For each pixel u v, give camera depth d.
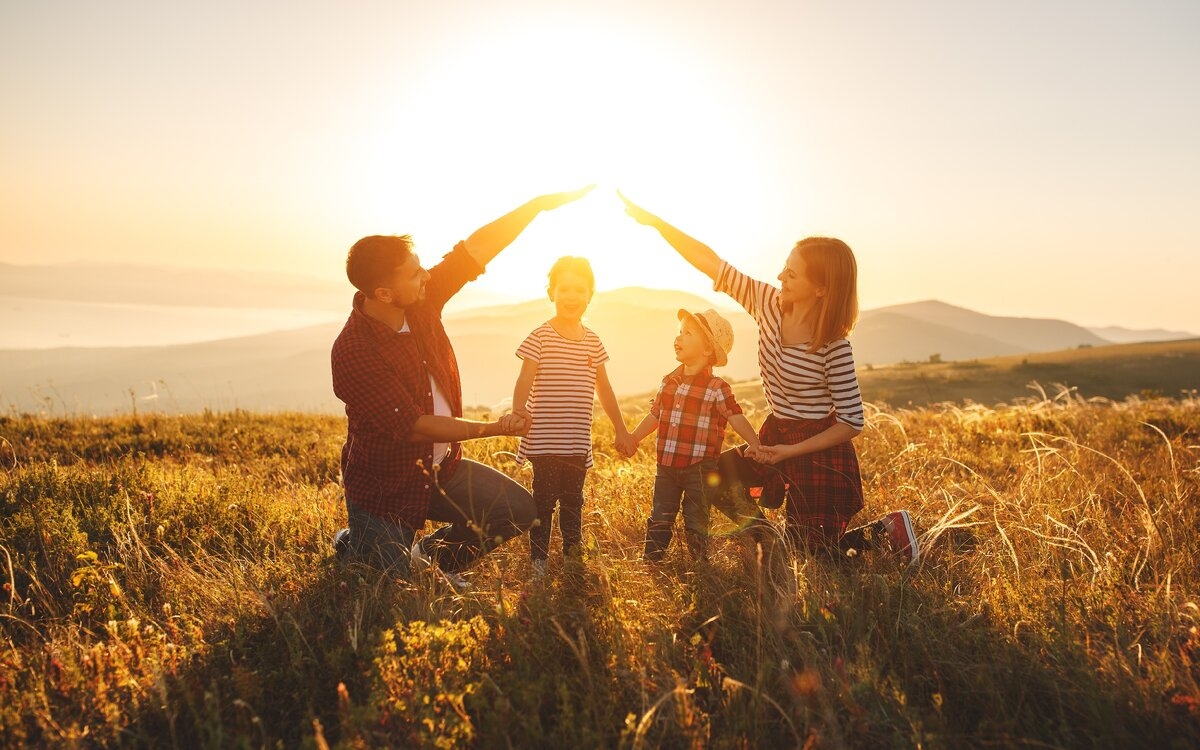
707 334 4.32
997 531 4.42
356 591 3.46
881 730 2.43
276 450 8.24
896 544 3.98
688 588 3.47
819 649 2.94
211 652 2.93
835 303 3.99
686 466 4.32
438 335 4.12
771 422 4.45
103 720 2.55
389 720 2.41
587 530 4.71
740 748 2.31
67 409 10.45
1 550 3.95
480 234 4.31
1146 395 17.03
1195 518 4.38
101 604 3.38
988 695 2.53
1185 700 2.38
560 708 2.49
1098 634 2.95
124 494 4.97
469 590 3.49
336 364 3.64
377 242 3.56
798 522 4.19
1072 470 5.58
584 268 4.50
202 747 2.31
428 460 3.88
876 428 7.78
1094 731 2.34
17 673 2.73
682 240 4.77
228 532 4.61
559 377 4.53
